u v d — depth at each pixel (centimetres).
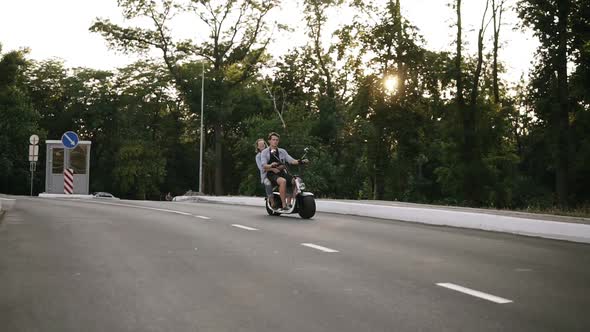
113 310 543
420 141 4047
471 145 4075
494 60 4091
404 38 3850
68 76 6525
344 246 991
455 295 613
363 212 1808
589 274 758
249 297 598
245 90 5397
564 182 3619
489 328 488
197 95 5119
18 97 5538
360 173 4647
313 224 1380
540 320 515
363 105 3984
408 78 3906
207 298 593
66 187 3209
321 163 4631
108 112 6444
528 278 720
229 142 6512
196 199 3164
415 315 529
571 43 3481
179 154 7256
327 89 5291
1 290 627
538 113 3694
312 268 769
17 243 991
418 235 1184
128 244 990
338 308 554
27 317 518
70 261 811
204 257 855
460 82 3944
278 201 1614
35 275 710
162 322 503
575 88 3550
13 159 6341
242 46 5050
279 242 1031
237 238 1084
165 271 741
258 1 4925
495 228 1330
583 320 516
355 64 4003
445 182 4741
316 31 4938
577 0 3419
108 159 6750
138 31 4816
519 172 4984
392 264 809
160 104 6325
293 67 5834
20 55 2744
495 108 4322
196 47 5062
